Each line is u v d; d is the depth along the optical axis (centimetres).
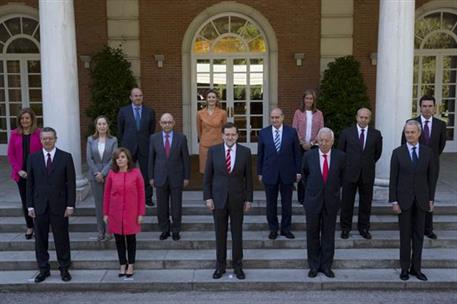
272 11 1313
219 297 589
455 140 1388
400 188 596
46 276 621
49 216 607
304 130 763
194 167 1126
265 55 1345
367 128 676
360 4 1295
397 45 777
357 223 727
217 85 1367
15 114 1386
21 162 679
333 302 572
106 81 1190
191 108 1358
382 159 797
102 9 1298
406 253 605
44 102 808
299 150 686
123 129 771
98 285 609
